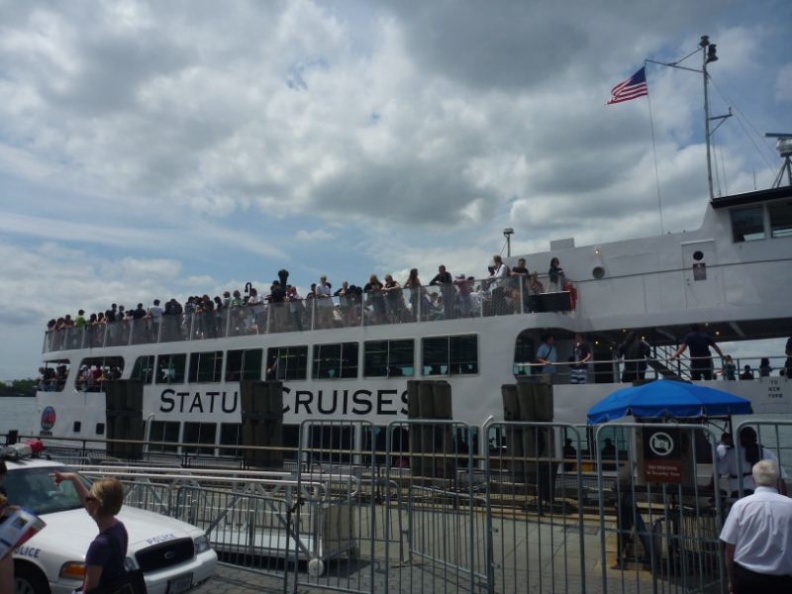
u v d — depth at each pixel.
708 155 18.19
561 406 16.55
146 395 24.48
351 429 8.34
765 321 17.81
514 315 17.83
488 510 6.97
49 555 6.19
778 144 18.39
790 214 16.69
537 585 8.17
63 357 28.08
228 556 9.34
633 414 10.03
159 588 6.43
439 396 16.28
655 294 17.92
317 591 7.95
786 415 14.09
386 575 7.38
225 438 22.27
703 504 7.41
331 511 9.09
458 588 7.72
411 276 19.84
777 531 4.97
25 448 7.98
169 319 24.78
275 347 21.70
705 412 9.61
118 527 4.89
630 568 8.28
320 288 21.86
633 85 21.48
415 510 8.44
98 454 22.03
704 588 6.53
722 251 17.28
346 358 20.19
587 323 18.67
